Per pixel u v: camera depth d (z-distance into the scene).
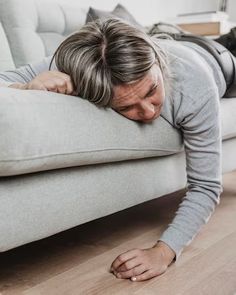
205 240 1.11
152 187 1.07
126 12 2.02
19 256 1.00
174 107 0.96
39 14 1.82
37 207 0.76
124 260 0.86
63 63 0.83
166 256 0.90
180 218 0.95
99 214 0.91
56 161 0.76
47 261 0.97
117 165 0.96
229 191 1.72
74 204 0.84
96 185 0.89
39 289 0.82
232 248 1.05
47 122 0.72
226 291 0.81
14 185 0.73
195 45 1.32
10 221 0.72
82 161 0.82
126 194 0.98
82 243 1.10
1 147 0.66
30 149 0.70
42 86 0.81
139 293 0.80
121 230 1.22
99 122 0.83
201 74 0.96
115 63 0.76
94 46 0.79
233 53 1.77
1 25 1.67
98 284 0.84
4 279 0.86
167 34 1.41
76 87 0.82
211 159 0.98
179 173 1.19
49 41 1.81
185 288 0.82
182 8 3.14
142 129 0.94
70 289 0.82
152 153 1.01
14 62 1.67
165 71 0.87
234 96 1.48
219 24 2.69
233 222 1.28
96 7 2.40
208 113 0.94
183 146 1.09
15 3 1.71
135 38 0.79
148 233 1.19
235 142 1.47
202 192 0.97
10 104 0.68
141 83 0.78
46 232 0.79
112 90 0.79
